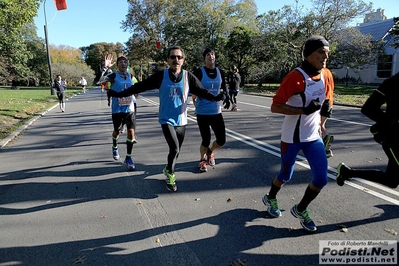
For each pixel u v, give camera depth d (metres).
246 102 17.23
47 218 3.67
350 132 8.03
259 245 2.97
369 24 39.41
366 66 33.81
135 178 4.96
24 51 20.69
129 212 3.77
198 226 3.38
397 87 2.62
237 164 5.55
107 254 2.91
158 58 42.59
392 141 2.77
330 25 25.45
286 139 3.10
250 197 4.10
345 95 19.88
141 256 2.87
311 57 2.85
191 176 4.98
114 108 5.40
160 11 44.72
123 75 5.35
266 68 31.16
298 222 3.39
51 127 10.74
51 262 2.81
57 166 5.79
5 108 15.05
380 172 3.02
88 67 65.88
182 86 4.12
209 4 40.28
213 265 2.70
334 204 3.77
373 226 3.24
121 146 7.32
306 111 2.80
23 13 13.36
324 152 3.04
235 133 8.38
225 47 35.44
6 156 6.79
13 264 2.79
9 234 3.32
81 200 4.16
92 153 6.72
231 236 3.15
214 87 4.85
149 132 9.09
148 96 26.64
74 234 3.28
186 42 41.31
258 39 28.92
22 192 4.52
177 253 2.89
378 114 2.75
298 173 4.91
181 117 4.26
